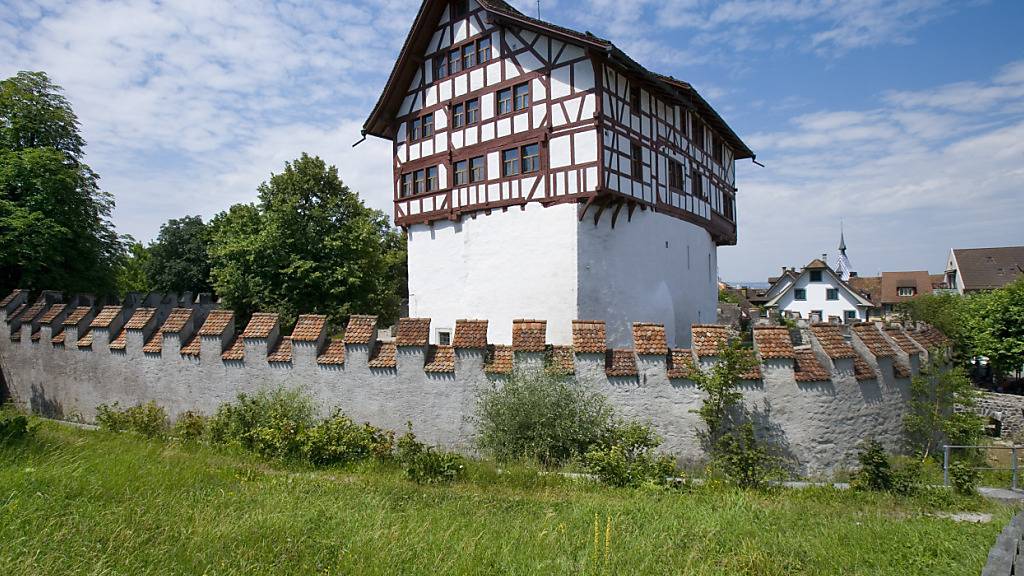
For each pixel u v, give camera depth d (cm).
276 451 1048
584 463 1073
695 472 1123
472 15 2234
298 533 614
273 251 2817
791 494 987
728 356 1144
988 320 3073
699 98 2483
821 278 5444
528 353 1223
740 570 612
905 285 6006
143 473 803
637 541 666
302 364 1360
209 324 1459
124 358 1557
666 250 2384
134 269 4800
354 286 2889
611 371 1191
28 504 609
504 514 771
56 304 1750
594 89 1914
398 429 1292
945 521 823
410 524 668
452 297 2325
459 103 2291
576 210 1953
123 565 498
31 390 1744
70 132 2642
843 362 1182
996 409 2428
